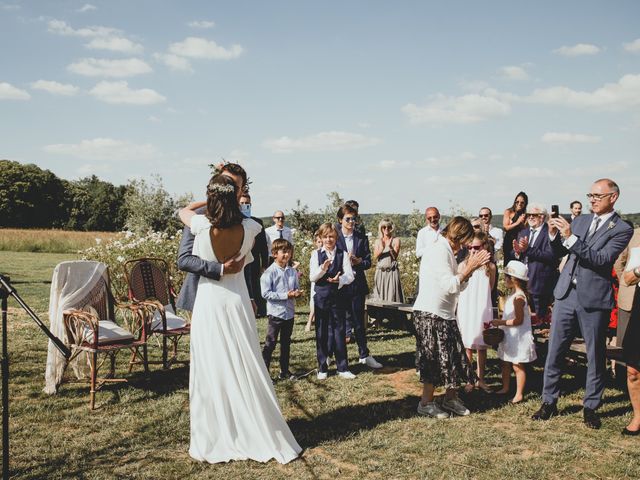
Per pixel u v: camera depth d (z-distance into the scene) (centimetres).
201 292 407
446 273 474
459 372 482
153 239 1309
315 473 368
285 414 492
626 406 518
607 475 372
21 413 476
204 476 361
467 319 575
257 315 732
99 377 589
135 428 446
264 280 596
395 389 574
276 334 598
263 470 372
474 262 457
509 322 531
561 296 479
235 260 400
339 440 428
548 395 487
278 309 595
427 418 481
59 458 386
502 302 631
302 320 1014
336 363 620
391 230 884
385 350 761
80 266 557
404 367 668
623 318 549
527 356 527
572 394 555
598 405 468
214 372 395
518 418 484
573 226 499
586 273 465
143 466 376
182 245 407
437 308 480
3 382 327
